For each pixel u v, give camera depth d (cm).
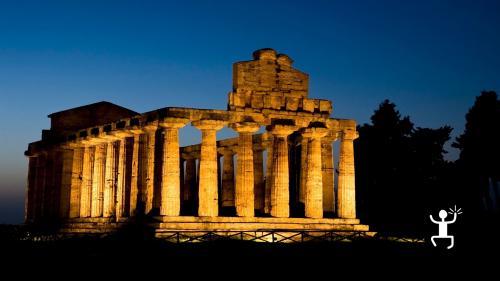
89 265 4359
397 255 4781
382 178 9606
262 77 6378
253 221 6150
